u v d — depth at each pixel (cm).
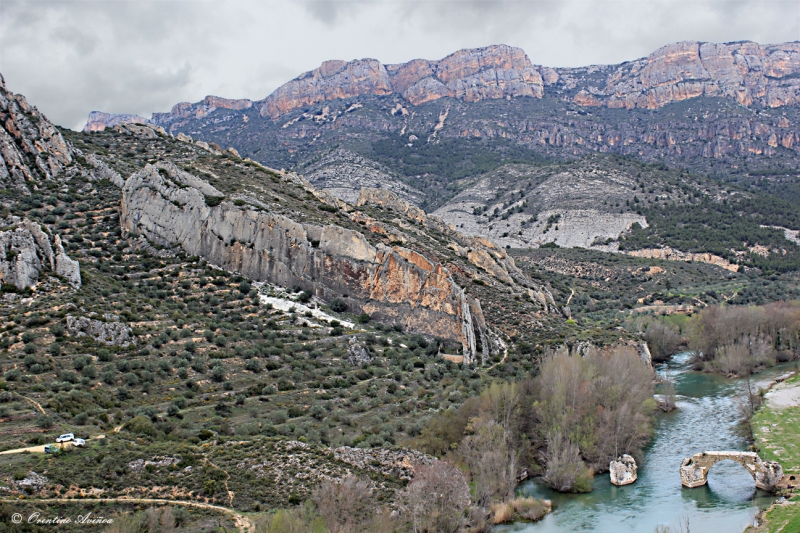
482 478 9306
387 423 10481
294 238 14750
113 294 12975
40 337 10719
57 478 7425
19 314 11194
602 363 12425
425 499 8262
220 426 9588
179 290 13950
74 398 9281
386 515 7875
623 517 9056
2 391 9062
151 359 11081
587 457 10694
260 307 13775
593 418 11025
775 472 9544
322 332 13212
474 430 10294
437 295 14025
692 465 9931
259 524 7181
